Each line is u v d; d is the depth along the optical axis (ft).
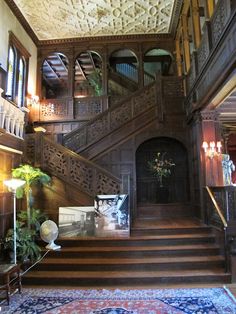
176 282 14.79
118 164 26.32
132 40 32.30
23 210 20.08
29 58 30.19
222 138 28.50
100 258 16.87
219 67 14.78
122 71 39.81
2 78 20.67
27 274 15.51
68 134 27.02
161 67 39.96
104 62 32.32
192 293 13.46
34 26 29.40
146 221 22.45
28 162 21.42
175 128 26.43
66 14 27.37
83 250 17.11
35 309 12.12
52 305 12.50
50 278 15.10
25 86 28.86
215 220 18.06
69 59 32.68
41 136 21.74
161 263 15.80
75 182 20.98
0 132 16.61
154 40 32.17
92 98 31.42
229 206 16.05
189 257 16.48
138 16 28.04
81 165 21.08
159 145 28.14
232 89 17.08
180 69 30.01
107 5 26.07
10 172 19.34
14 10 25.82
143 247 17.40
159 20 28.94
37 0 25.08
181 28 27.96
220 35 13.94
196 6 21.99
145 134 26.58
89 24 29.27
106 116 27.09
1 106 17.74
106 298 13.15
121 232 18.58
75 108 31.32
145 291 13.87
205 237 17.80
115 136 26.73
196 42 21.54
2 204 18.02
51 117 31.19
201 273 15.08
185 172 27.40
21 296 13.56
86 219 19.42
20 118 21.13
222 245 16.28
